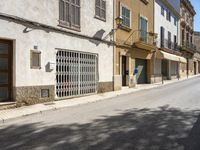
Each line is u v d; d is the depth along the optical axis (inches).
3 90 442.0
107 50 738.8
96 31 682.8
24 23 460.1
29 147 240.1
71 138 267.1
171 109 439.5
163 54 1116.5
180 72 1626.5
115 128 306.5
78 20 613.3
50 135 279.7
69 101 536.4
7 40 442.9
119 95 672.4
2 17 422.0
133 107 466.6
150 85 971.3
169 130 297.0
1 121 352.8
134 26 924.0
